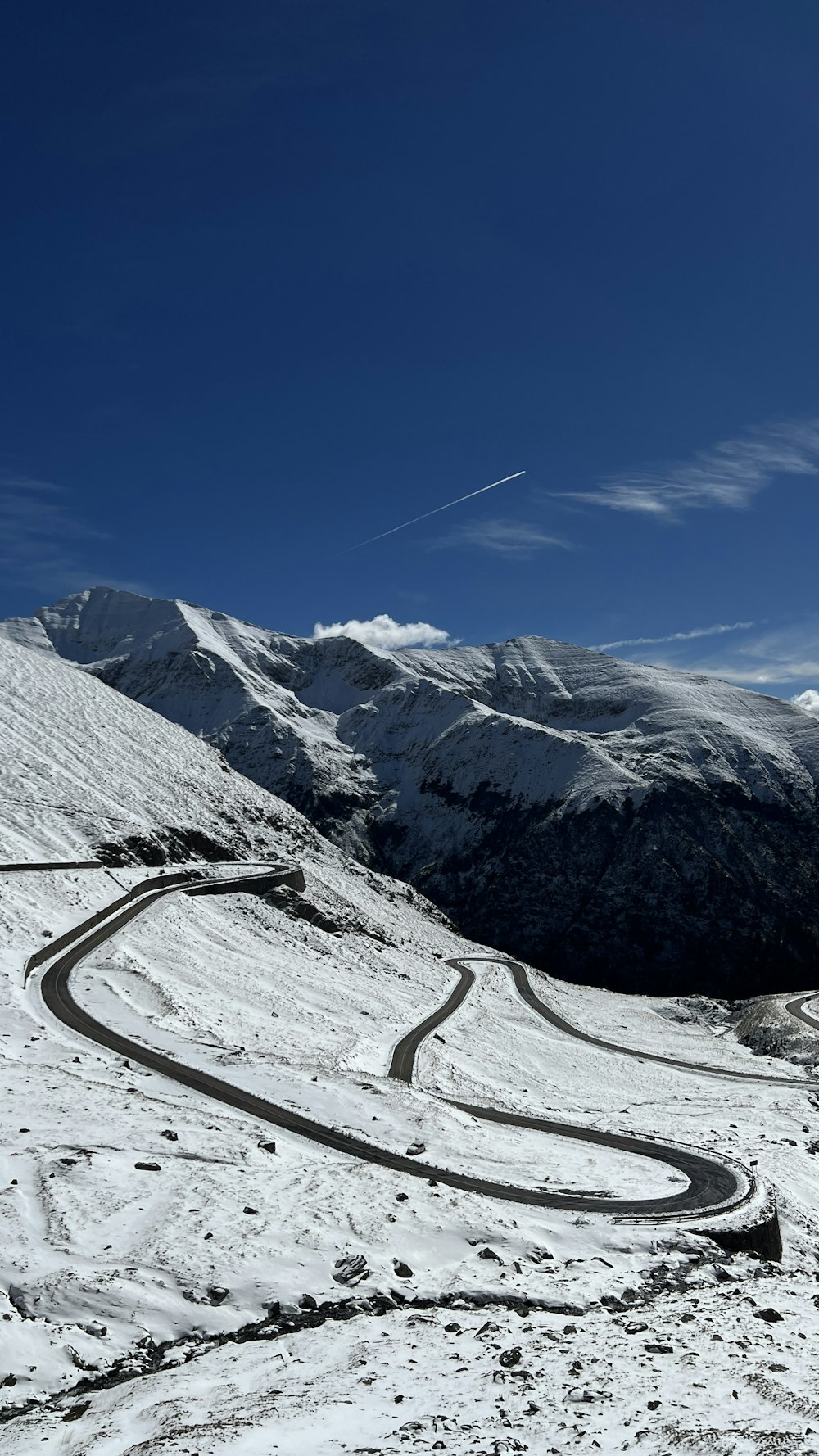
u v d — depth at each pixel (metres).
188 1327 20.48
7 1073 38.12
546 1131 48.03
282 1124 39.53
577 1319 22.33
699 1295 25.50
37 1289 20.39
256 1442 14.37
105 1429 15.52
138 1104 36.22
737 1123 58.38
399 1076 59.94
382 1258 25.09
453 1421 15.07
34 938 68.44
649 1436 14.02
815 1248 38.12
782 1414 14.81
